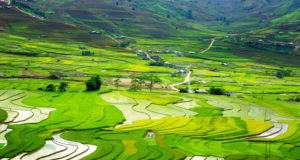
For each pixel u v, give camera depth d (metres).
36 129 105.19
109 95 173.00
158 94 188.12
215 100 180.38
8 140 93.06
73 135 104.25
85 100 155.12
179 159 90.19
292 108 169.50
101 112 134.62
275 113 157.50
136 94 180.38
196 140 108.38
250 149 102.94
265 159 93.88
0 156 82.75
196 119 134.38
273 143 111.06
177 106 157.88
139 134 109.00
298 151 103.81
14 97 147.38
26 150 87.81
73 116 125.00
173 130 117.31
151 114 139.12
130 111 142.00
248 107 166.25
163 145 100.88
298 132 125.06
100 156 88.00
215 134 116.12
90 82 179.75
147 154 91.88
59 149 92.19
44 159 84.62
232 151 99.88
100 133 108.69
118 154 90.44
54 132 106.75
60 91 177.12
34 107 133.00
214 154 95.69
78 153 90.19
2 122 110.19
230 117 141.50
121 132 110.56
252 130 124.06
